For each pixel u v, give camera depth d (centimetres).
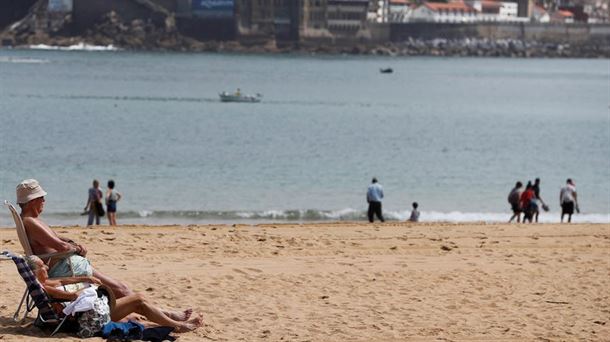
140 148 15962
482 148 18088
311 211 9825
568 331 3628
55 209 9362
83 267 3344
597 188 12800
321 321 3641
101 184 11394
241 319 3612
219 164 13975
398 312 3822
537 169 14838
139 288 4012
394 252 5150
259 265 4600
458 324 3675
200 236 5478
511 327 3656
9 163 13250
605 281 4509
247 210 9800
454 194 11631
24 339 3175
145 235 5469
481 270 4675
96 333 3234
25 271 3219
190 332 3422
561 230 6366
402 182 12656
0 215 8594
